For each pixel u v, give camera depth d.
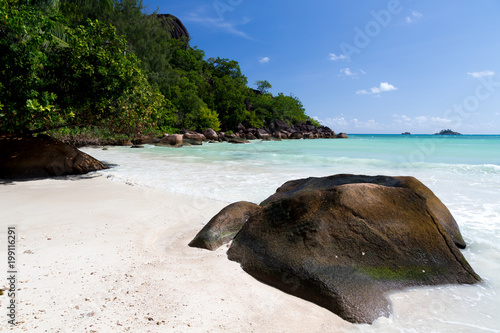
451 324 2.31
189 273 2.95
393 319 2.36
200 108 44.00
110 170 10.48
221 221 3.89
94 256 3.23
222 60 72.56
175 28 66.75
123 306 2.29
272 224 3.43
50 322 2.02
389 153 18.91
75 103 9.92
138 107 11.80
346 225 3.11
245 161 13.51
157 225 4.54
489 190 7.03
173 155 16.58
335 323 2.29
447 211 4.09
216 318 2.23
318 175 9.25
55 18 10.66
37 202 5.85
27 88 8.70
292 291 2.69
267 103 65.94
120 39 10.72
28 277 2.67
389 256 2.93
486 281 2.96
